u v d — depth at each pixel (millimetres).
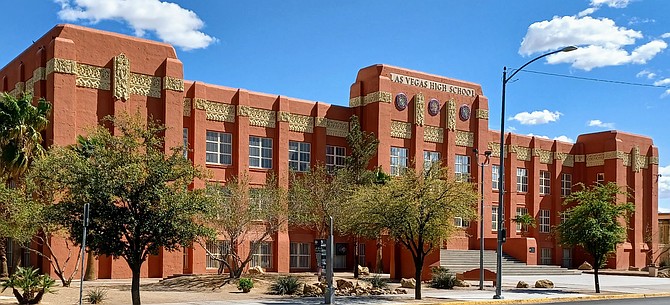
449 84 50688
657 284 41438
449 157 49531
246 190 33062
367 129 46375
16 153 31609
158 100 37469
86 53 35344
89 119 35062
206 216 20984
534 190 58094
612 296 31234
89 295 23000
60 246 32938
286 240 42031
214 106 40781
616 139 60750
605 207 32594
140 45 37094
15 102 31516
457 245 48344
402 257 38156
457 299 26438
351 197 30250
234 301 24125
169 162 19781
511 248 49875
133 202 19250
